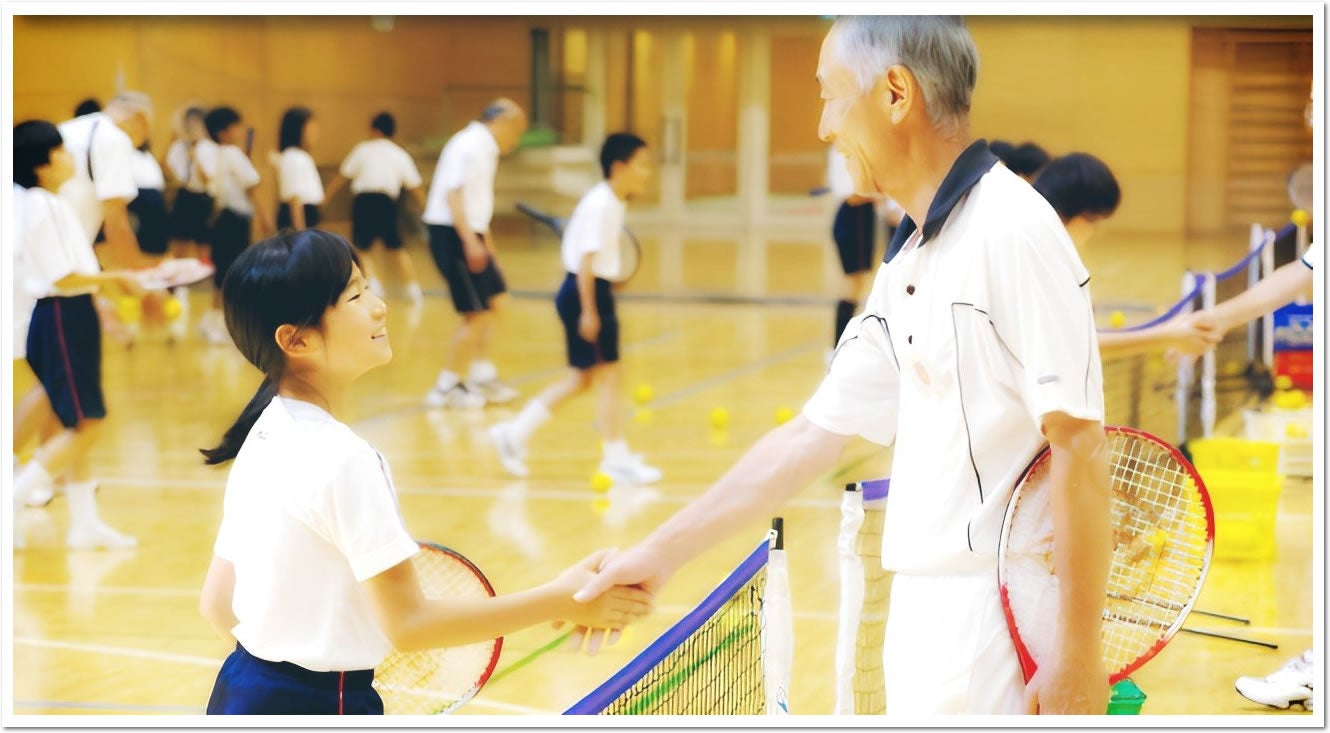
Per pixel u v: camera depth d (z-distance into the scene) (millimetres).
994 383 3334
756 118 33875
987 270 3287
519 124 14789
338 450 3484
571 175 32844
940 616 3432
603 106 33562
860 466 11547
